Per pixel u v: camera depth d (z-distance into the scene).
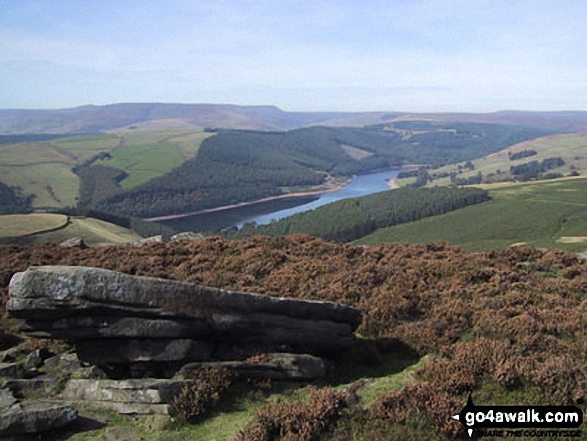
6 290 20.34
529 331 14.54
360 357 14.75
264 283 20.42
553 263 23.11
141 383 11.69
